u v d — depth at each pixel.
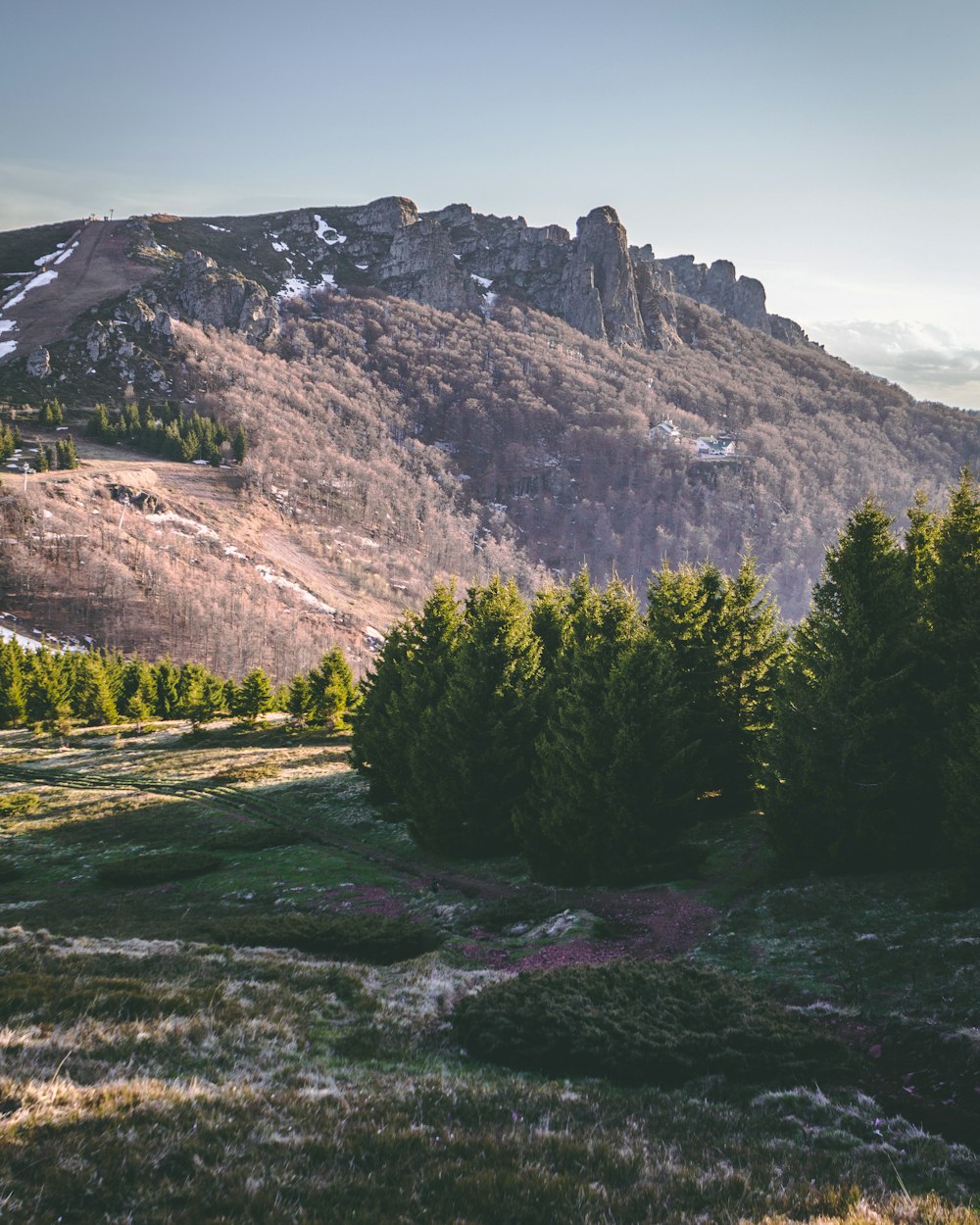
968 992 16.86
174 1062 13.03
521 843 33.09
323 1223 7.80
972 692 25.88
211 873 40.16
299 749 76.75
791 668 30.64
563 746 32.78
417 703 45.00
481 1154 10.02
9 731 107.75
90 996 15.73
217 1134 9.72
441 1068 14.75
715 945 22.94
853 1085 13.99
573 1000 16.98
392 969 22.30
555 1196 8.79
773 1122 12.41
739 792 38.31
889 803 26.72
